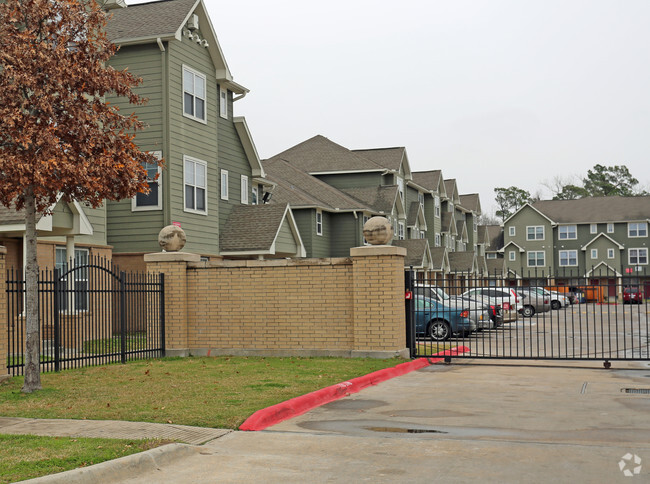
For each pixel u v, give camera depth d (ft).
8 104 34.86
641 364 51.26
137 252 81.10
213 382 38.58
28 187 36.50
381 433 26.94
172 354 54.70
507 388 38.58
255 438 26.14
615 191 353.31
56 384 38.83
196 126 86.48
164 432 26.35
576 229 244.63
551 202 255.29
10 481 19.42
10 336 59.62
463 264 204.44
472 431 27.20
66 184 37.01
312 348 52.16
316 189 147.74
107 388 37.06
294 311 52.75
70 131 36.45
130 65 81.97
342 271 51.67
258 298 53.72
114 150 37.73
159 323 54.80
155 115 80.89
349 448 24.57
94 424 27.66
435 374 44.93
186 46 84.74
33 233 37.14
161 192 80.43
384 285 49.88
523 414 30.63
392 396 35.86
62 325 53.47
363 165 161.17
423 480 20.59
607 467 21.66
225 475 21.52
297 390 35.22
